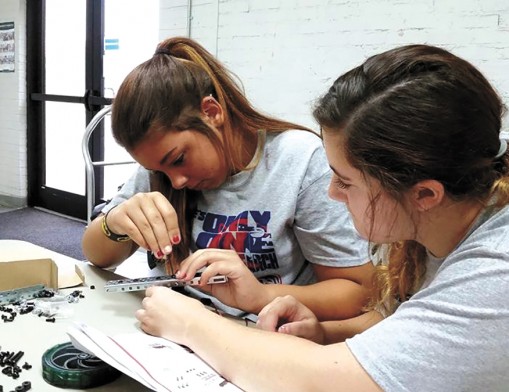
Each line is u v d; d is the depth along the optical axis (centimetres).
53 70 428
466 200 58
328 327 88
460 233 60
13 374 68
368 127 55
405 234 61
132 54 367
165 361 69
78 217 421
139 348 72
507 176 58
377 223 59
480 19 211
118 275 113
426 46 58
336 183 64
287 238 108
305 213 104
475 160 55
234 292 94
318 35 258
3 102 448
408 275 78
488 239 55
